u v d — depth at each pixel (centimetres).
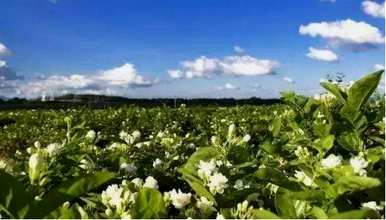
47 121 1734
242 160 417
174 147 630
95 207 288
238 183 329
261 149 471
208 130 1226
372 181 236
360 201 263
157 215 232
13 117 2083
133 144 599
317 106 438
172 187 456
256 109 1766
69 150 392
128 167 444
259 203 295
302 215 248
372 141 384
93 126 1549
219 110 1872
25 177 312
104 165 466
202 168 306
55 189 222
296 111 458
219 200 292
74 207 246
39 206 219
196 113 1709
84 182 226
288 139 467
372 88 338
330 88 370
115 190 268
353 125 349
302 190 261
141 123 1453
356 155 341
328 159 268
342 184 245
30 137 1462
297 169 356
